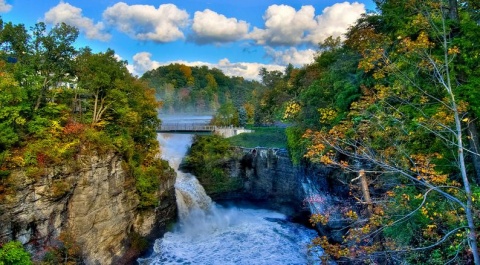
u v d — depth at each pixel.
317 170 29.12
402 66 15.64
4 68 25.48
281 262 26.73
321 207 28.31
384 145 15.81
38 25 25.30
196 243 31.36
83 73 28.28
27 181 19.08
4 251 16.48
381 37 19.42
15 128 21.02
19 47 25.70
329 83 31.02
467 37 15.48
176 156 46.66
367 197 13.18
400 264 13.30
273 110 65.25
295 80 60.34
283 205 40.56
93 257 22.81
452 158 15.44
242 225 36.12
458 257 11.92
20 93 21.38
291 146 34.38
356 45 22.84
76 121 26.53
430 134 15.88
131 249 26.94
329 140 14.34
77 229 22.05
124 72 31.92
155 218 31.12
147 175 30.84
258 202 43.66
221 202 44.22
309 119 31.19
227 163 45.00
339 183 24.56
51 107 24.06
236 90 189.50
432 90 15.62
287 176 39.72
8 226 17.78
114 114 30.02
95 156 23.73
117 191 25.89
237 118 73.75
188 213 37.22
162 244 30.30
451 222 11.95
